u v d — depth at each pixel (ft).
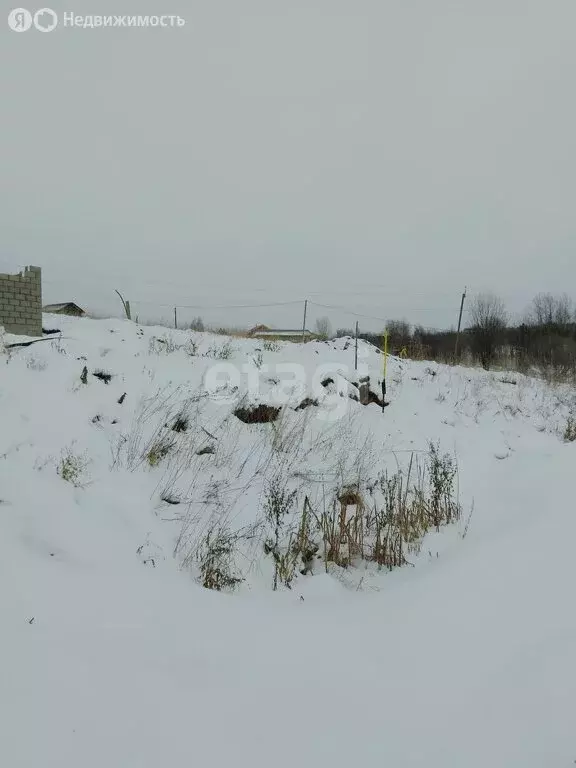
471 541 15.55
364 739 7.00
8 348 23.29
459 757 6.63
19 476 13.96
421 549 15.89
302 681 8.37
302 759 6.56
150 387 23.62
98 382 21.97
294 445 22.48
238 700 7.65
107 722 6.74
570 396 39.78
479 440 27.43
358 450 23.00
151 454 18.24
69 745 6.26
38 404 18.44
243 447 21.40
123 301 53.62
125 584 10.83
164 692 7.54
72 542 11.94
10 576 9.94
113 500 14.70
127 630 9.10
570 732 6.83
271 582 13.32
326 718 7.43
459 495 20.33
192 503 16.38
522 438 28.58
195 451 19.84
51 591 9.83
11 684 7.11
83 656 8.06
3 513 12.16
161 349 30.07
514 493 19.39
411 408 30.50
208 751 6.51
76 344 25.57
